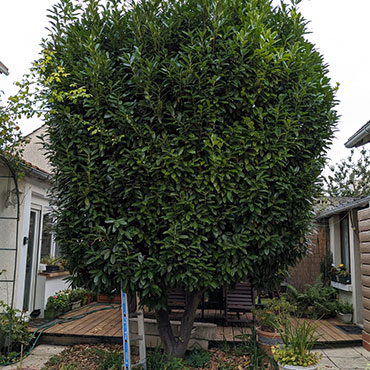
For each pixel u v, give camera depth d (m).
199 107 3.85
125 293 4.12
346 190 16.33
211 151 3.84
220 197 3.97
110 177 3.93
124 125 3.93
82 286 4.31
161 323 4.81
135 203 3.87
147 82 3.90
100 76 4.01
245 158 3.94
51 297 7.29
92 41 4.03
